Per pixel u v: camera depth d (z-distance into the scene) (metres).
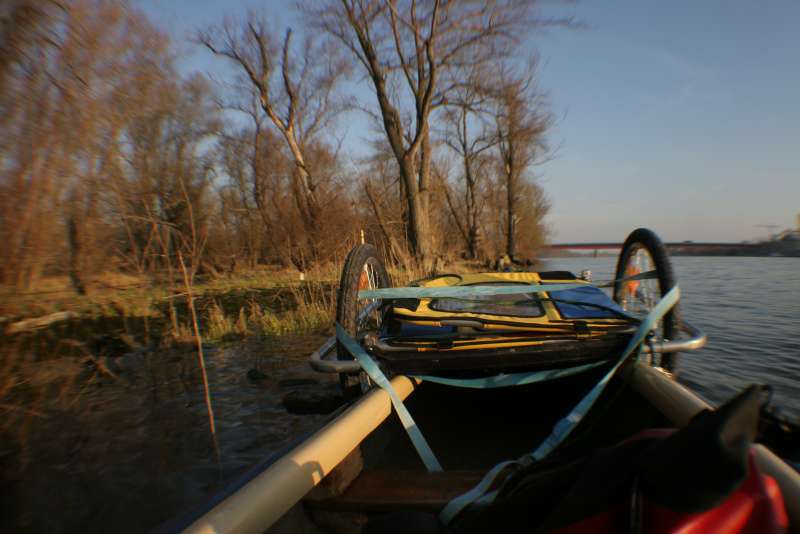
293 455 2.03
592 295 3.81
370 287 4.21
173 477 4.06
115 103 7.62
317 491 2.17
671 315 3.54
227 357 7.89
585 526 0.98
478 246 39.09
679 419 2.34
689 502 0.82
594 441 3.08
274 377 6.74
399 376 3.28
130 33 7.65
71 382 6.35
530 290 3.32
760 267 32.25
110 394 6.09
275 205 21.48
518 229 51.09
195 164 14.09
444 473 2.36
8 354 6.14
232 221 21.45
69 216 7.85
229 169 23.25
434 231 27.56
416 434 2.76
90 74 7.07
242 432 4.93
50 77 6.70
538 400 3.85
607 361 3.09
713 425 0.85
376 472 2.41
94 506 3.66
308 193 20.84
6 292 6.54
